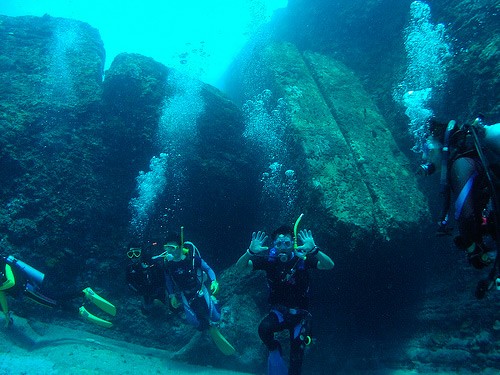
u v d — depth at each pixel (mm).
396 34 9953
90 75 8469
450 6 8219
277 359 3426
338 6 11805
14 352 4242
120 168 7762
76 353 4562
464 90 7234
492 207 1784
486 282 1832
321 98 8891
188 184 8125
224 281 7312
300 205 6945
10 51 8344
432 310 6746
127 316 6750
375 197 6535
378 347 6832
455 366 5777
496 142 1866
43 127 7199
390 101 8930
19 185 6484
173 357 5887
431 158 2242
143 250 5406
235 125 9039
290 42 12117
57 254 6367
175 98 8438
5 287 4414
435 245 7164
